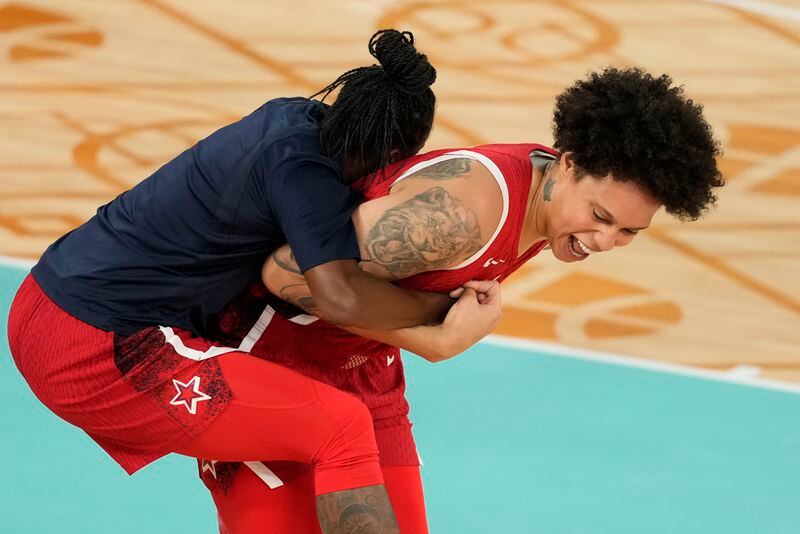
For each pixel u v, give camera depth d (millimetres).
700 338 21328
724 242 24969
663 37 35344
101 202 24609
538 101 30359
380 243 10570
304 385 11352
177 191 11188
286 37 33562
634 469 17422
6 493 16031
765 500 16859
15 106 28578
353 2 36375
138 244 11266
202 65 31500
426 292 11180
